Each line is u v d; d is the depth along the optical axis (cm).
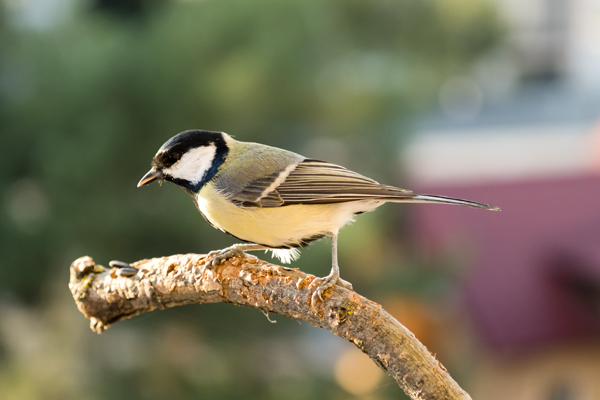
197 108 1262
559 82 3147
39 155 1288
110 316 510
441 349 1350
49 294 1345
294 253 573
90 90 1242
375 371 1205
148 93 1229
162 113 1255
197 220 1224
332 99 1409
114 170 1269
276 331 1241
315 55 1426
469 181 1756
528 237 1452
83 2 1471
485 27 1725
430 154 2455
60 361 1203
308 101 1373
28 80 1338
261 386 1212
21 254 1311
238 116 1307
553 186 1650
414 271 1352
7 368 1255
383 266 1388
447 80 1772
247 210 538
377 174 1545
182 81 1238
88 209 1244
